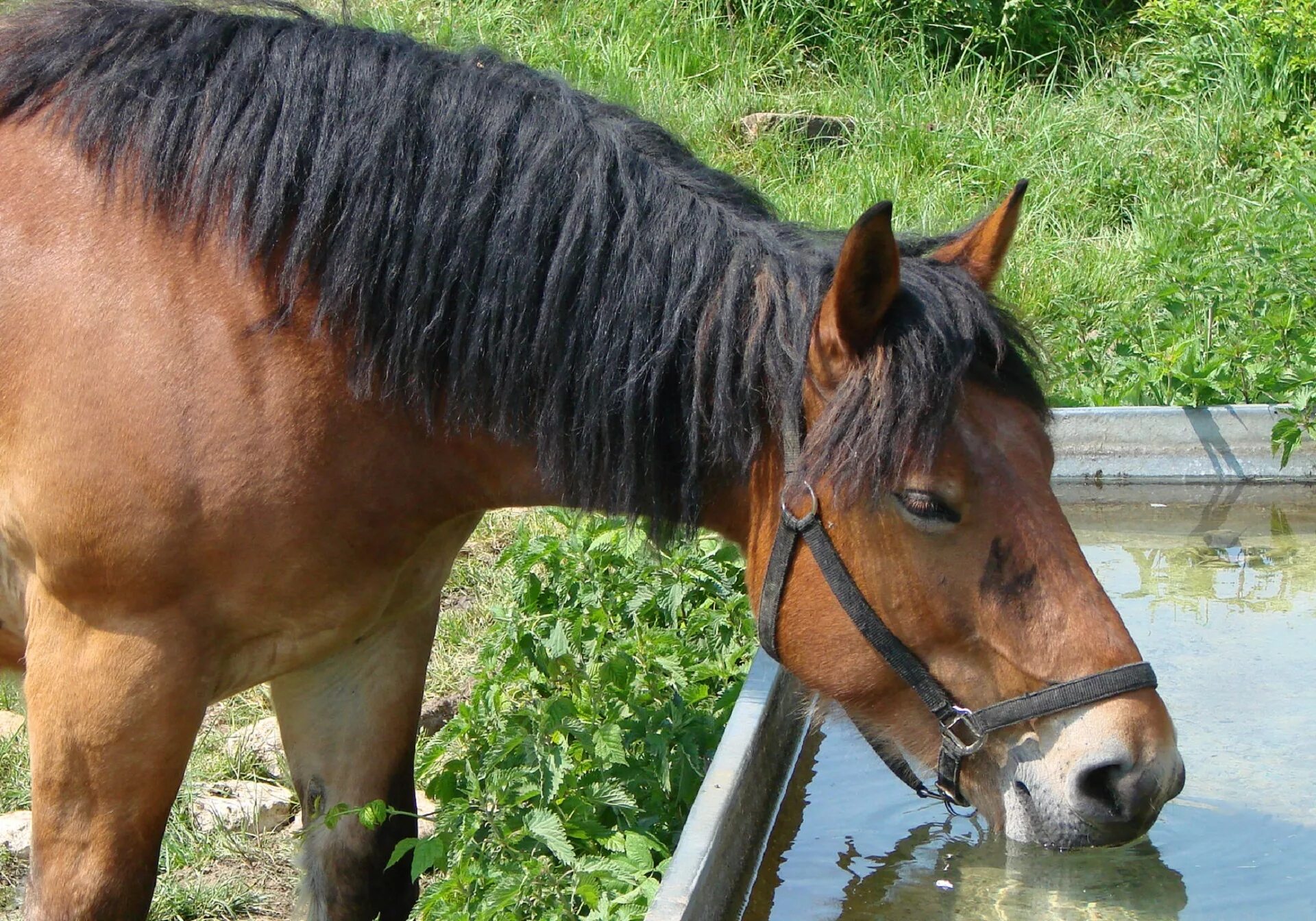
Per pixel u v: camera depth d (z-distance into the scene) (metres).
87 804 2.42
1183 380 5.07
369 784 2.81
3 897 3.06
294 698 2.78
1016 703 2.24
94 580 2.37
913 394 2.11
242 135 2.35
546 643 3.30
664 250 2.33
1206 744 3.27
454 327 2.36
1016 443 2.21
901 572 2.24
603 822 3.00
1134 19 9.38
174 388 2.31
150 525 2.32
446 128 2.37
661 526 2.47
